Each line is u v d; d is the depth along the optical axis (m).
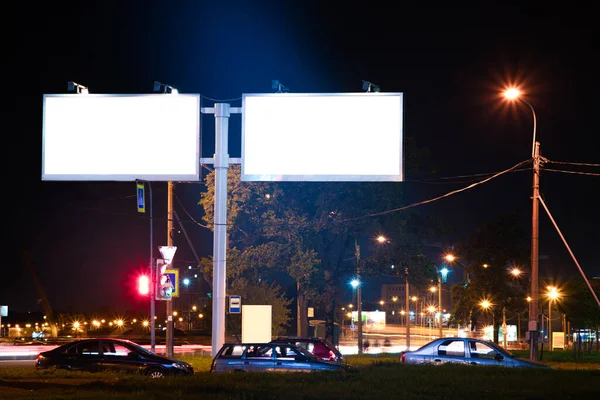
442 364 24.31
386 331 134.25
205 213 45.44
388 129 28.84
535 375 21.22
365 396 16.70
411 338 95.44
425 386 18.41
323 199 43.16
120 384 19.92
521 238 54.50
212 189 44.81
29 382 22.09
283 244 43.41
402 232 44.41
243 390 17.64
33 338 88.56
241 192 43.84
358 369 22.77
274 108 29.39
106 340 25.66
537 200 31.88
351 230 43.78
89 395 17.59
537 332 31.06
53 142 30.06
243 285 44.81
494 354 25.23
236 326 53.66
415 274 44.75
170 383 19.52
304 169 29.11
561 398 16.47
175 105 29.86
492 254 54.09
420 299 141.25
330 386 18.48
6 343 75.19
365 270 44.34
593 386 18.67
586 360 43.38
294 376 20.73
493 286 54.06
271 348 23.31
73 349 25.62
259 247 43.25
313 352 26.94
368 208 43.53
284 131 29.30
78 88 30.19
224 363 23.30
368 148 28.88
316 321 57.38
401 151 28.70
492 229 54.25
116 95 29.97
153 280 33.88
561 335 58.09
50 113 30.09
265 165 29.27
